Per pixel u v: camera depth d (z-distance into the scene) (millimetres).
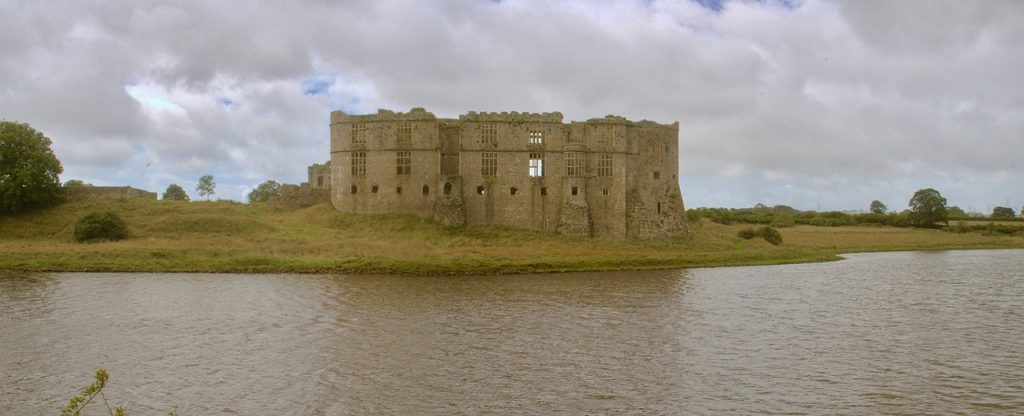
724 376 35281
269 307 51531
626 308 53219
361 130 96312
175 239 83312
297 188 104562
